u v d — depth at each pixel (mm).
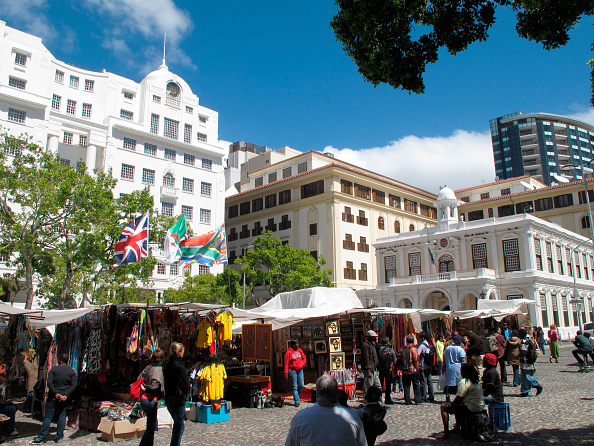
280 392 17266
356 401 15031
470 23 9594
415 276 45062
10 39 43062
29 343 13914
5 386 11164
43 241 25938
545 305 41406
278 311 16469
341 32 9844
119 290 27672
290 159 62375
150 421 8578
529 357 14898
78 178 26500
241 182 74062
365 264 54750
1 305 12766
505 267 42312
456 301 41812
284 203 58062
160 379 8703
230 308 13867
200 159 54781
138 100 51969
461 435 9828
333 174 53031
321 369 16734
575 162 139375
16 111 40781
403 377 14320
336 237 51688
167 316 14289
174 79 54406
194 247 16359
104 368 12883
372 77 9906
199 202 53688
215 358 12875
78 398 13375
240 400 14867
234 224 64312
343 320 17703
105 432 10430
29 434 11148
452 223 46969
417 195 64562
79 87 48156
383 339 14828
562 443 8945
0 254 26188
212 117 57688
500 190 69625
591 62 9938
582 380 18078
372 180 57156
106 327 12867
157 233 29906
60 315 12742
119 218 27375
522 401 13945
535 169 138500
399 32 9344
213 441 10039
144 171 49531
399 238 50188
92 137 45812
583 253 52344
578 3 9039
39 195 25094
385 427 6758
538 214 59844
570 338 43469
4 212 25016
